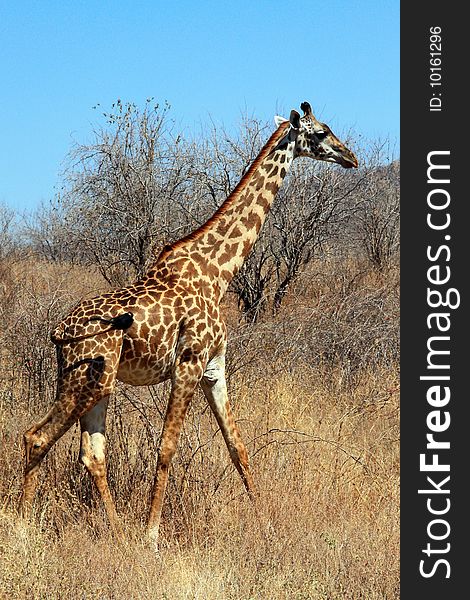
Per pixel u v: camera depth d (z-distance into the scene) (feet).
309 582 51.31
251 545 57.57
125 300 60.95
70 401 59.26
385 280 146.72
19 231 263.08
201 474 64.18
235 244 66.44
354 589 51.39
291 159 70.28
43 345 87.66
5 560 51.80
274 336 102.22
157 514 59.67
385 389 91.25
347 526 60.34
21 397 81.92
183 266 63.77
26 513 58.95
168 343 61.26
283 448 72.02
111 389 59.36
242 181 68.08
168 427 61.11
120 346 59.72
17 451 67.92
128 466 64.75
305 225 146.30
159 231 143.95
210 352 63.46
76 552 55.42
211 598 50.08
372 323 106.63
